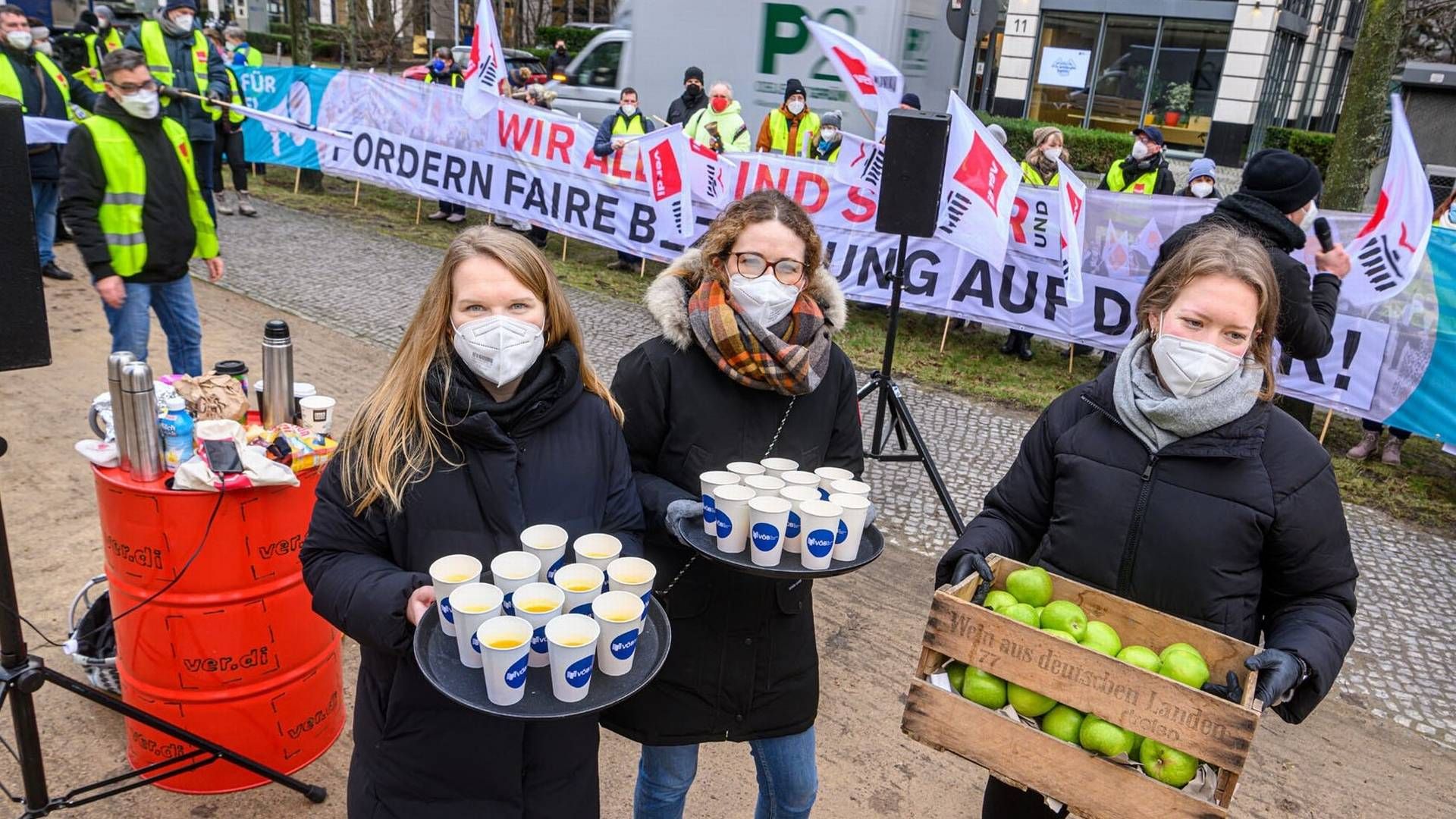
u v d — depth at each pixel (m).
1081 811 1.65
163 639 2.54
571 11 30.56
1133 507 1.86
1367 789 3.22
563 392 1.89
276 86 11.54
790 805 2.30
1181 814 1.54
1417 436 6.91
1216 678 1.71
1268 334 1.83
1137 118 21.34
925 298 7.89
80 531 4.08
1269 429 1.82
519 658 1.54
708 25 9.98
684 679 2.11
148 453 2.39
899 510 5.13
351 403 5.71
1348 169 6.18
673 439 2.17
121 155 4.20
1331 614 1.76
